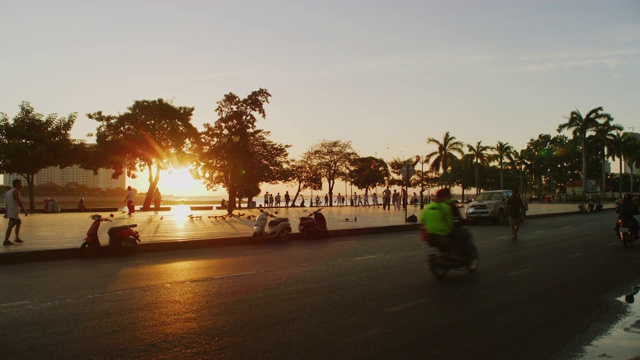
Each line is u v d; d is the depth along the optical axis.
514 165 93.94
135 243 14.66
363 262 12.90
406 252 15.20
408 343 6.00
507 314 7.50
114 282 9.84
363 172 73.31
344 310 7.60
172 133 43.16
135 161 44.12
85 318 7.00
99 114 44.16
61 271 11.27
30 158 37.25
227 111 33.69
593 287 9.66
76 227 21.78
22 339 6.00
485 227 26.66
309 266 12.16
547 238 19.92
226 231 20.47
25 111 39.34
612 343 6.19
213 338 6.11
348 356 5.50
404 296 8.66
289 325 6.72
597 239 19.34
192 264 12.47
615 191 119.44
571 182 110.69
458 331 6.55
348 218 30.84
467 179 102.19
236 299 8.31
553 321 7.14
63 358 5.34
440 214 10.52
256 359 5.37
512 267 12.12
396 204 49.75
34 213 35.06
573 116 72.81
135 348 5.70
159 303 7.97
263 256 14.18
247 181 47.81
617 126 74.12
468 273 11.16
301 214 35.72
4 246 14.50
